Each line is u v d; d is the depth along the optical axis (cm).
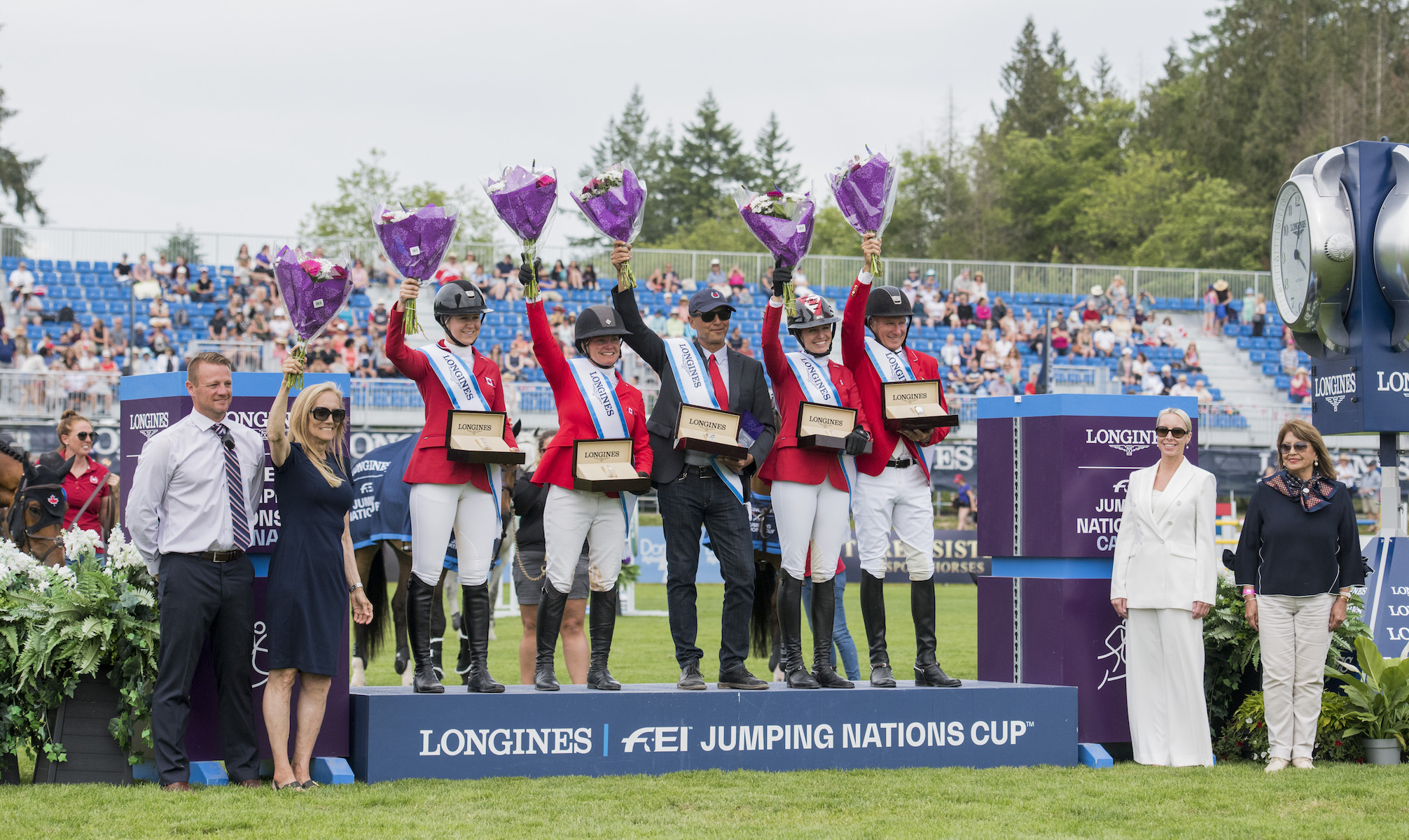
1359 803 929
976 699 1088
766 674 1655
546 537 1029
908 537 1129
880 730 1062
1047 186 10131
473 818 834
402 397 3681
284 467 947
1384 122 8894
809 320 1112
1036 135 11812
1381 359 1270
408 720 968
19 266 4206
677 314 4538
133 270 4297
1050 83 11962
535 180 995
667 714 1016
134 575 988
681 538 1048
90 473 1440
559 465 1018
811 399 1082
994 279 4944
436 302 1048
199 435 930
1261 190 9244
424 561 1006
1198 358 4912
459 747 976
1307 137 9006
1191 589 1110
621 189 1038
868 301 1162
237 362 3816
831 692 1052
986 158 9881
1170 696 1113
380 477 1366
